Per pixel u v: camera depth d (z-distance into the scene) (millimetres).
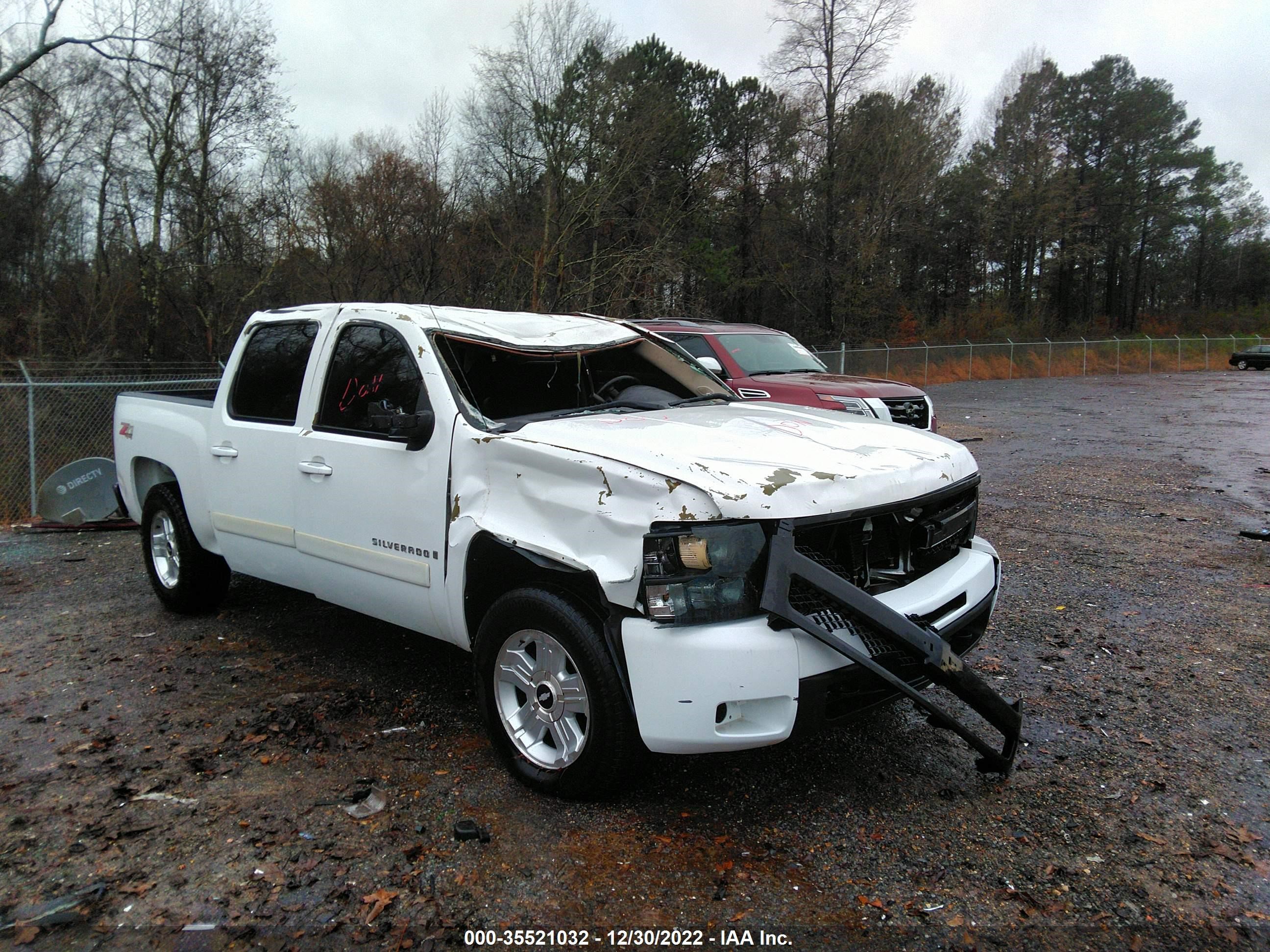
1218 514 8312
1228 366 44781
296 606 5656
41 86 22750
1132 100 64625
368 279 28984
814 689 2758
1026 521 8148
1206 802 3158
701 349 9594
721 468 2881
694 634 2723
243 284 25828
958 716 3924
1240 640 4852
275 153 24312
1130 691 4184
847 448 3389
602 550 2902
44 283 24422
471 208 28359
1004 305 55469
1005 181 58344
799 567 2762
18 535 8297
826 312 42719
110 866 2783
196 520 5004
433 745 3658
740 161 45219
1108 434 15859
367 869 2768
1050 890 2654
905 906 2582
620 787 3076
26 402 10961
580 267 26859
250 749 3607
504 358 4109
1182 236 73438
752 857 2836
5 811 3127
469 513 3338
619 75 26969
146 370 19047
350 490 3875
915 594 3180
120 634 5145
